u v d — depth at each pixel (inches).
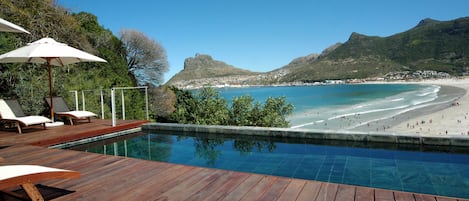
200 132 257.6
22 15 387.2
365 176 139.7
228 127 244.8
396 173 143.2
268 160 175.3
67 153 151.0
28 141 182.2
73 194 93.3
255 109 424.2
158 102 706.2
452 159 164.6
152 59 737.0
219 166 166.7
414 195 86.1
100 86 447.5
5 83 322.3
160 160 181.8
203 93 467.2
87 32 578.2
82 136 215.6
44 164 130.4
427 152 179.3
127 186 100.1
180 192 93.5
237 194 90.7
